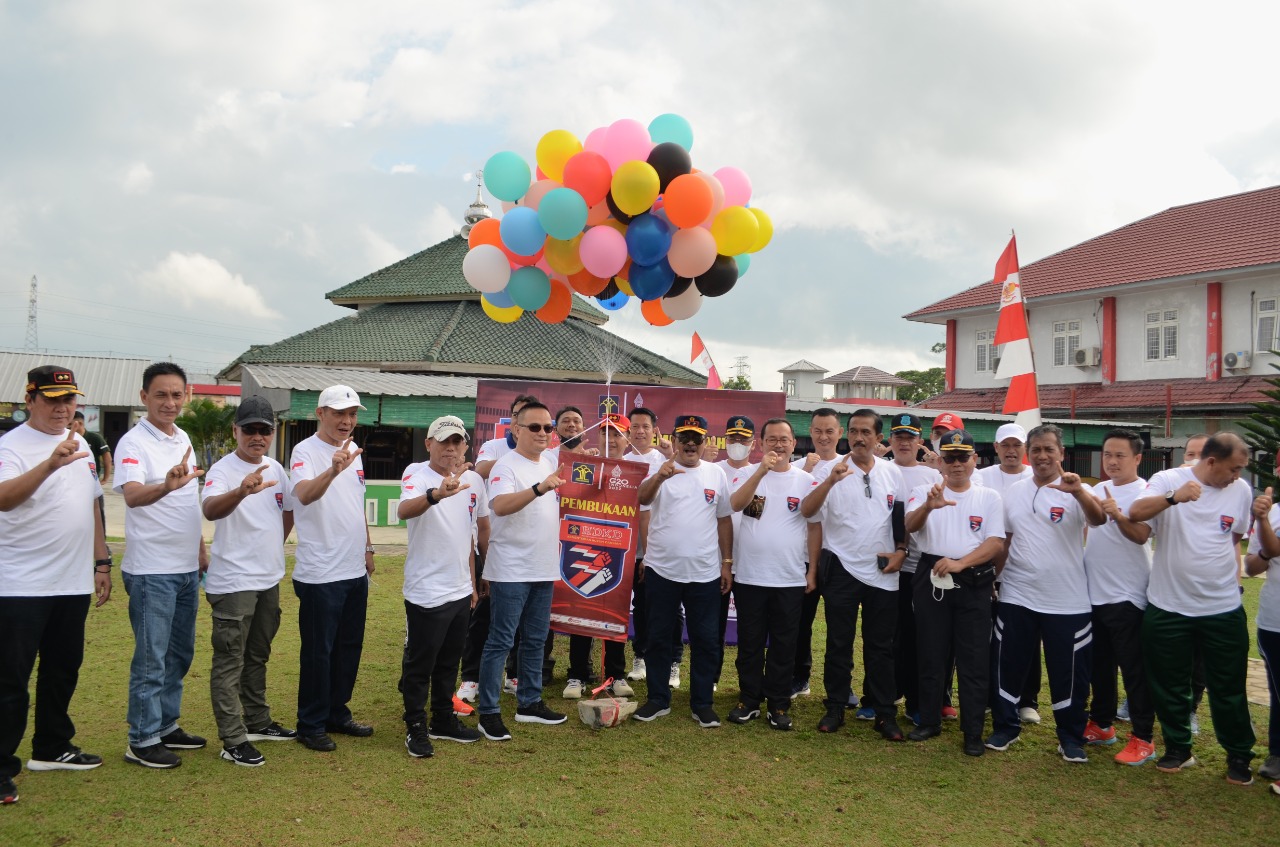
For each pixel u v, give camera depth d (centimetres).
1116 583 501
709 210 536
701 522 537
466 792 421
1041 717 580
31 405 409
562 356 1981
